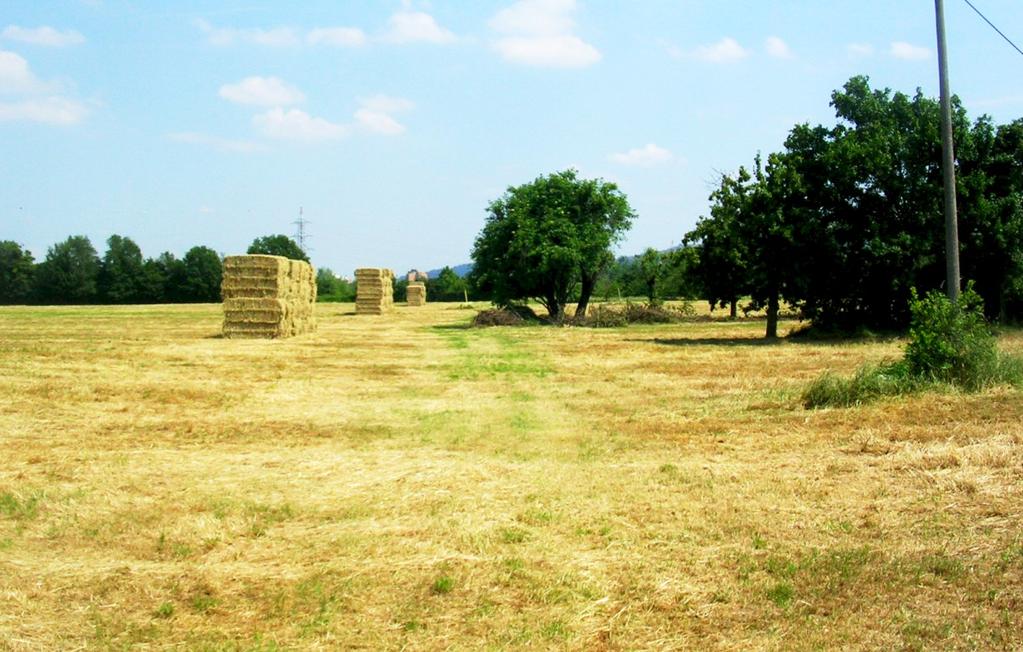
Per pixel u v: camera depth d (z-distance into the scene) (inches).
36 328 1534.2
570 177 1781.5
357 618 233.5
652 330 1562.5
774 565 262.8
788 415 527.5
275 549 291.0
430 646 216.4
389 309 2546.8
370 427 525.7
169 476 393.1
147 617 236.8
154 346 1108.5
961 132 1103.6
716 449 439.2
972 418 468.4
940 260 1125.1
